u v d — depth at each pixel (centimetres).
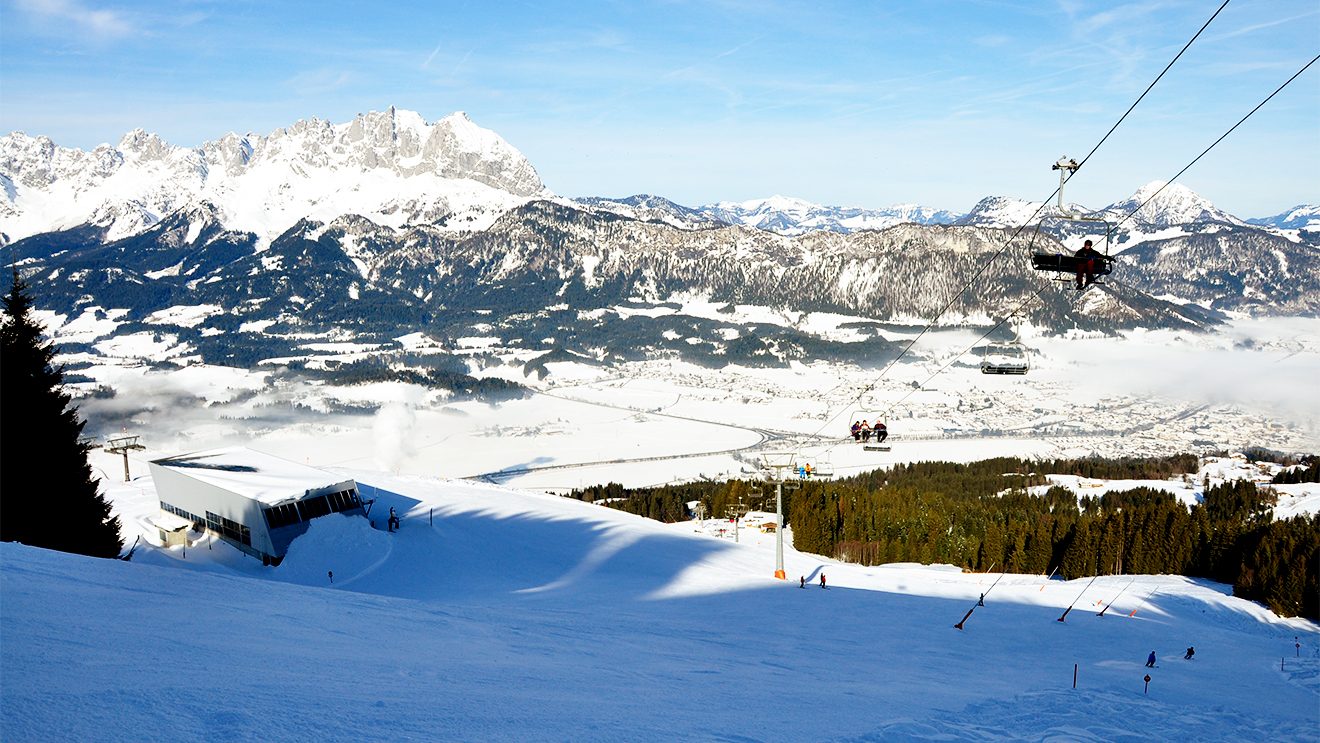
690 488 15975
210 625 2045
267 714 1233
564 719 1497
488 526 7644
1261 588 6944
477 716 1427
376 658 1934
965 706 2109
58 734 1029
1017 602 5653
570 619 3722
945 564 9356
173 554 6431
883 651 3622
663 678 2216
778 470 6456
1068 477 16812
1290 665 4009
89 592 2211
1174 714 2202
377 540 6538
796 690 2211
